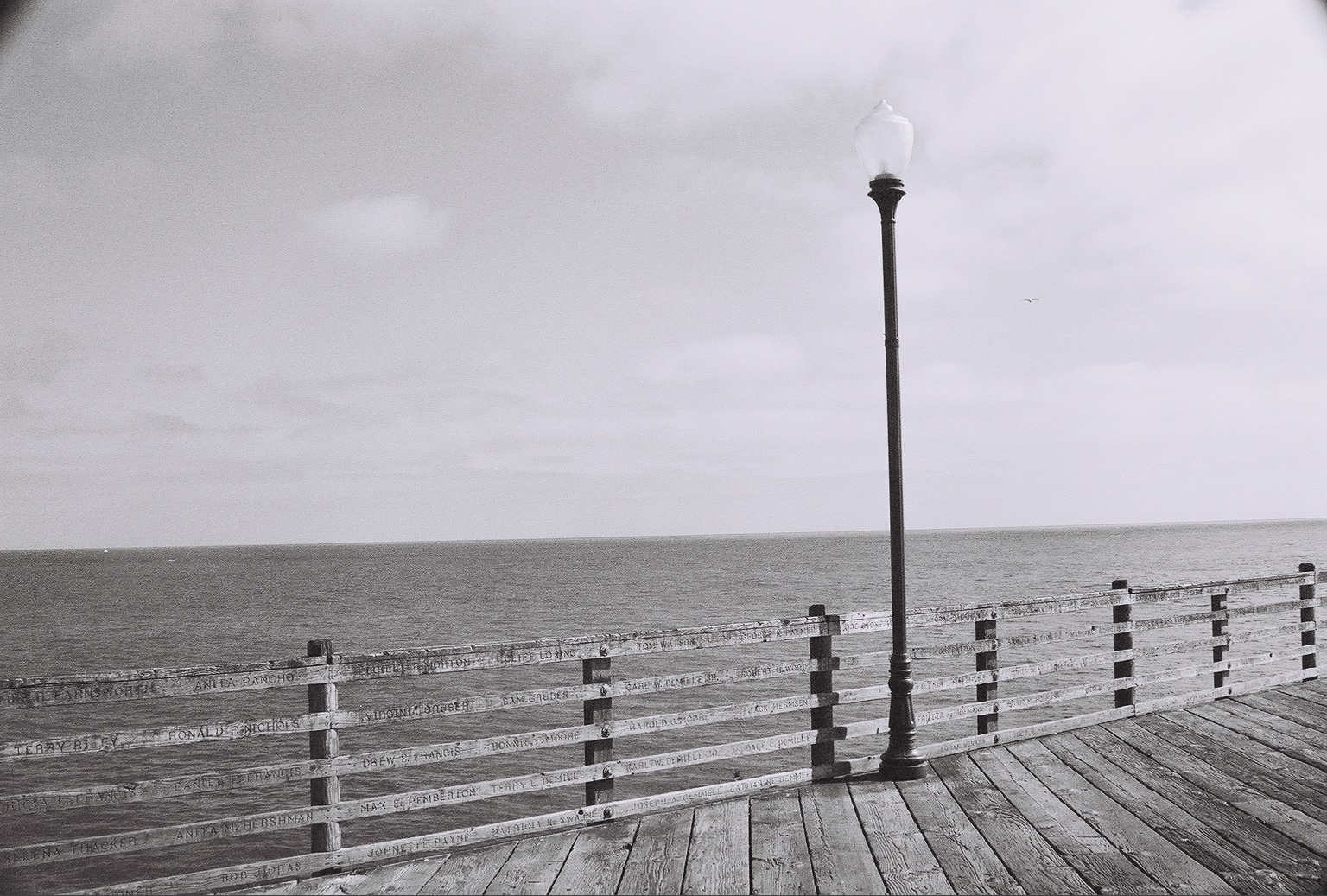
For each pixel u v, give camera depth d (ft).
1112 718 29.07
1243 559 339.16
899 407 22.39
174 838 15.19
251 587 307.37
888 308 22.47
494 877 16.07
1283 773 22.22
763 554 600.39
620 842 17.94
